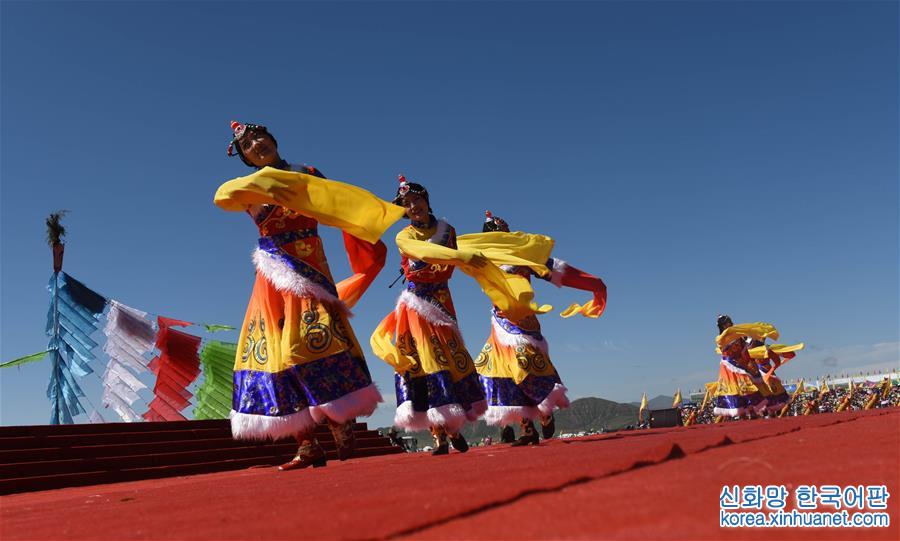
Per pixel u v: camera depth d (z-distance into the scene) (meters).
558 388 9.07
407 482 2.98
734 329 20.73
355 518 1.91
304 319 5.57
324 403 5.41
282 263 5.66
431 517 1.77
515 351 9.05
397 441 15.88
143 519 2.54
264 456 12.26
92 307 17.67
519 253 9.09
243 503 2.78
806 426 4.35
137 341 17.47
